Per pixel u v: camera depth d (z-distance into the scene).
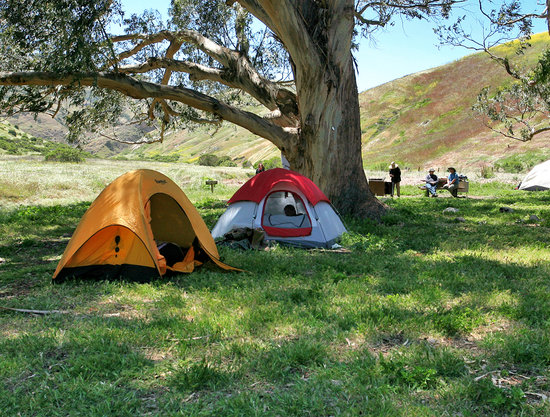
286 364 3.97
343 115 14.15
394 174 24.52
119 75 13.53
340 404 3.30
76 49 11.72
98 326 4.95
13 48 14.73
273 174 11.13
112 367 3.94
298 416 3.18
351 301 5.80
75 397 3.43
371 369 3.79
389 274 7.39
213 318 5.16
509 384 3.64
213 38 18.56
